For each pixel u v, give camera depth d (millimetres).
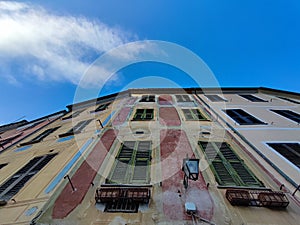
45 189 4621
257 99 12297
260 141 6434
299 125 7773
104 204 3928
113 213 3707
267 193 3941
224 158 5449
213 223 3479
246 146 6164
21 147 8633
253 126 7625
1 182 5551
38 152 7266
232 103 11086
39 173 5461
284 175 4727
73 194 4266
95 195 4086
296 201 3996
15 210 4098
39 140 8648
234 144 6281
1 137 13117
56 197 4227
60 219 3668
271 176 4738
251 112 9430
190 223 3475
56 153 6555
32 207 4090
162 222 3502
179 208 3793
